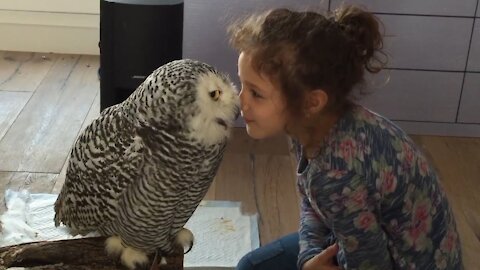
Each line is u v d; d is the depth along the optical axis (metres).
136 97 1.10
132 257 1.23
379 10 2.80
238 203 2.33
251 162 2.61
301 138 1.21
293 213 2.29
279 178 2.51
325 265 1.30
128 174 1.11
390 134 1.19
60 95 3.06
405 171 1.18
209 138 1.07
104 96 2.55
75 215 1.24
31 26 3.48
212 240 2.10
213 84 1.06
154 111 1.07
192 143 1.07
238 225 2.19
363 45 1.17
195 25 2.83
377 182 1.15
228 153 2.67
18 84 3.14
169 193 1.12
